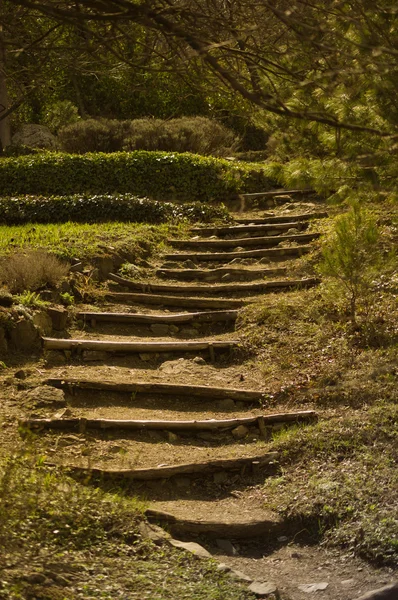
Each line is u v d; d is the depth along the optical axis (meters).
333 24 4.40
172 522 6.23
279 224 14.09
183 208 15.29
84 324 10.12
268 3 4.13
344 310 9.93
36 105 24.42
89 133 19.98
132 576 5.25
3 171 17.44
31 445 6.16
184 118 20.19
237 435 7.88
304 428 7.71
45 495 5.86
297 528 6.47
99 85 24.30
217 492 7.04
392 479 6.71
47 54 5.00
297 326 9.96
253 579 5.73
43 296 10.20
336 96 5.10
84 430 7.54
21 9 4.90
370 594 5.38
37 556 5.14
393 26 4.55
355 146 5.45
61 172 17.27
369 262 9.45
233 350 9.66
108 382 8.39
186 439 7.81
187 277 12.12
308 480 6.96
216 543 6.28
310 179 6.63
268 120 5.43
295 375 8.91
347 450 7.28
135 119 22.16
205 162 16.97
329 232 12.91
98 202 15.14
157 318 10.33
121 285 11.45
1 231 13.16
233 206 16.27
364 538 6.10
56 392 8.05
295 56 4.53
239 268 12.16
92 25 4.96
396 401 7.95
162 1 4.42
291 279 11.59
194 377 9.05
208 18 4.31
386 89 4.66
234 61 4.84
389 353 8.88
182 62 4.38
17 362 8.89
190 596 5.12
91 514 5.87
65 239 12.35
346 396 8.27
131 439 7.63
